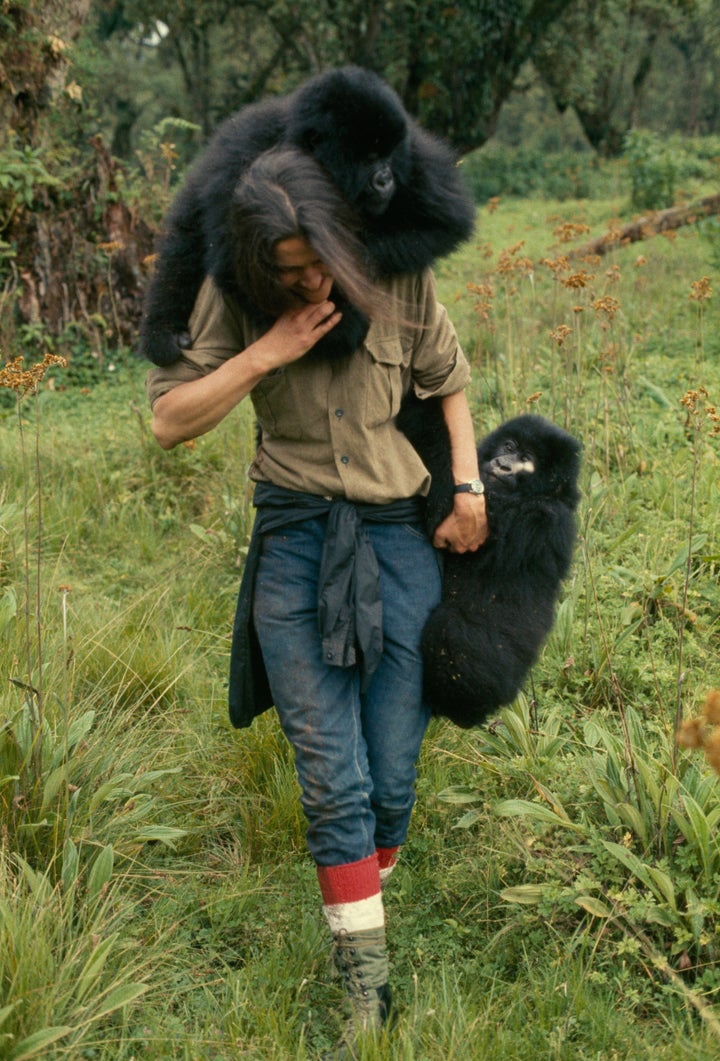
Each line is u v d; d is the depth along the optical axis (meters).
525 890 3.25
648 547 5.20
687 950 3.00
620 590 4.93
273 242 2.50
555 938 3.20
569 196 28.48
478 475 3.19
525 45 21.22
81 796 3.52
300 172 2.56
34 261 9.83
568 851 3.37
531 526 3.24
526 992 3.02
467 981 3.12
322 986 3.13
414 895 3.50
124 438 7.25
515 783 3.81
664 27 32.09
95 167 10.22
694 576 5.00
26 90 9.88
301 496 3.07
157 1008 2.98
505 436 3.43
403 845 3.68
